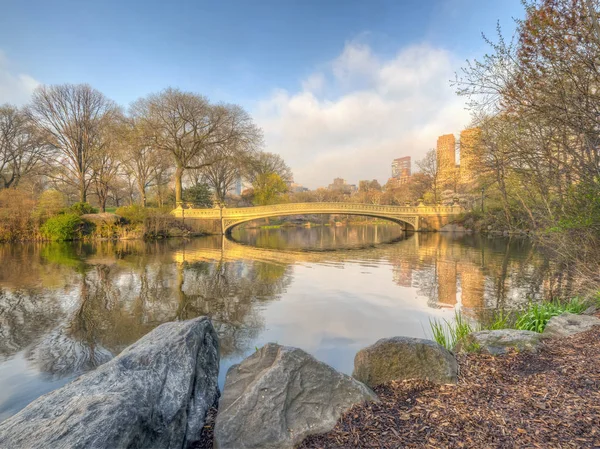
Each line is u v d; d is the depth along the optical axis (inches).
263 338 276.2
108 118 1354.6
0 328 301.6
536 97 236.7
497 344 166.1
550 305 260.7
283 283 502.6
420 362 135.4
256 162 1723.7
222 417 108.3
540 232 341.7
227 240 1294.3
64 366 226.2
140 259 741.3
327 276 557.6
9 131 1332.4
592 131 225.9
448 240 1170.6
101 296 418.3
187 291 448.5
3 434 77.7
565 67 217.6
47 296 415.8
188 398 119.3
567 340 171.6
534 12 216.5
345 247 1021.8
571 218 282.0
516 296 399.9
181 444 107.6
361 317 334.0
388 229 2305.6
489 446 88.7
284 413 107.8
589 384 119.6
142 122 1302.9
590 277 283.3
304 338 275.7
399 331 292.4
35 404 92.0
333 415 109.0
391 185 3750.0
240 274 575.2
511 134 306.8
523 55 233.9
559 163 270.1
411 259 732.7
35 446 69.9
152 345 133.3
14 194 1105.4
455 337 237.6
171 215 1400.1
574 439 89.0
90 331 295.3
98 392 97.4
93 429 74.5
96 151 1314.0
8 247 948.0
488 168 357.7
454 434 95.4
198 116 1366.9
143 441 88.7
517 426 97.4
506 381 129.1
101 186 1395.2
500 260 676.7
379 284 490.3
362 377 138.9
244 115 1461.6
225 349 252.2
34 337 279.7
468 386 126.6
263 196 2149.4
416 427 100.8
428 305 374.0
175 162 1507.1
